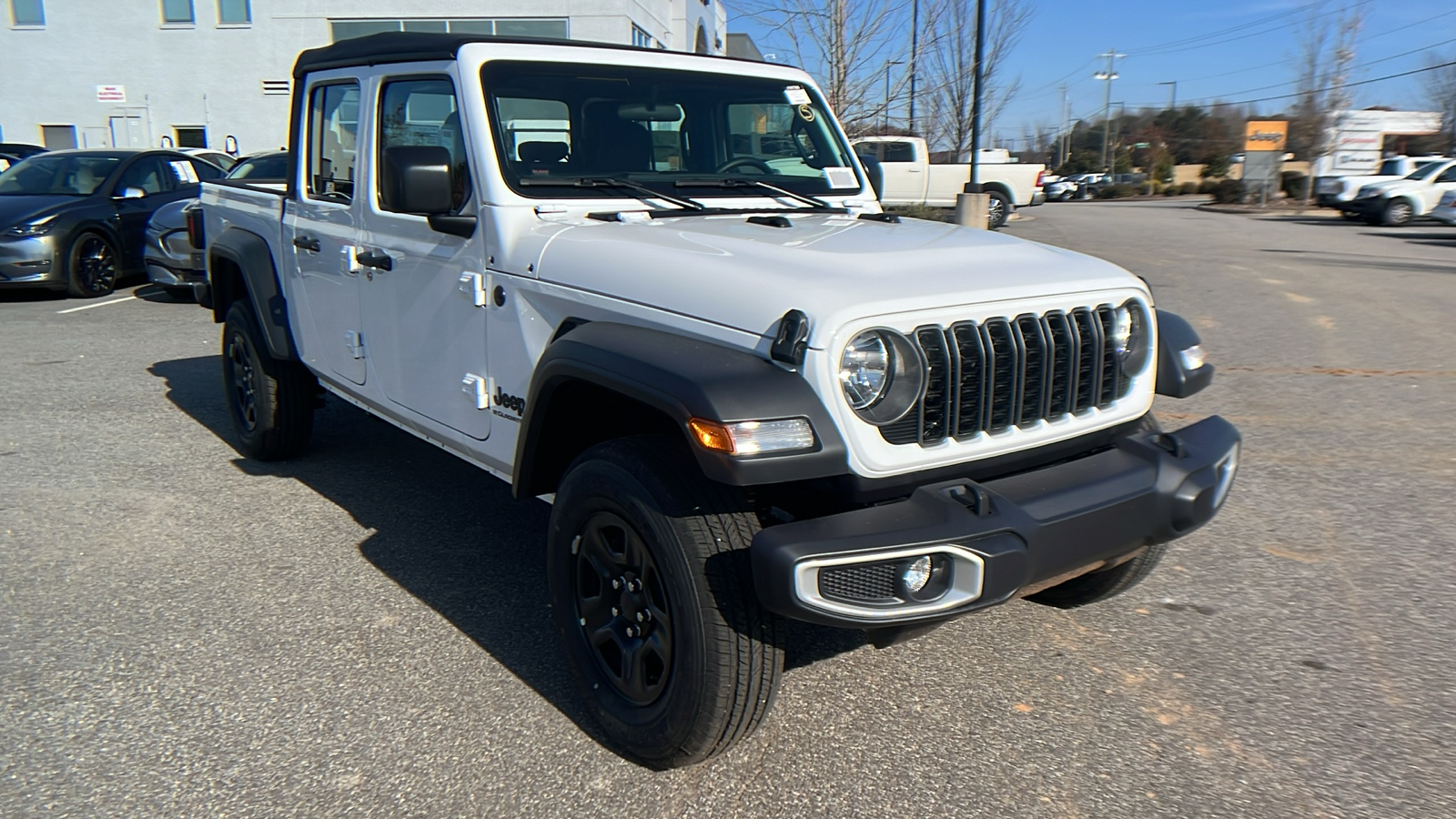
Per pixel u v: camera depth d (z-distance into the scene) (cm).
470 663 339
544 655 346
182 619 370
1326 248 1855
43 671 332
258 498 500
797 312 242
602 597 289
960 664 341
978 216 1745
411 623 368
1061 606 385
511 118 346
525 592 395
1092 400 294
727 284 261
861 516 243
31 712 307
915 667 340
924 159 2397
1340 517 480
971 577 242
